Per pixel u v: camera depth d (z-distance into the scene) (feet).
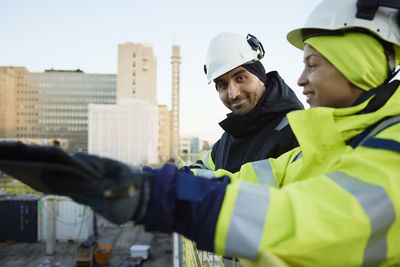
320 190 1.84
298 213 1.66
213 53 7.80
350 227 1.63
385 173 1.78
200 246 1.73
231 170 7.07
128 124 222.89
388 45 2.56
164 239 77.30
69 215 69.36
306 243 1.60
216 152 8.84
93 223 75.31
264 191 1.84
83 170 1.40
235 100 7.11
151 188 1.67
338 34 2.54
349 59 2.50
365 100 2.40
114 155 218.38
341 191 1.77
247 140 6.91
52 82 326.44
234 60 7.09
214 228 1.68
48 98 324.19
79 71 348.38
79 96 326.44
